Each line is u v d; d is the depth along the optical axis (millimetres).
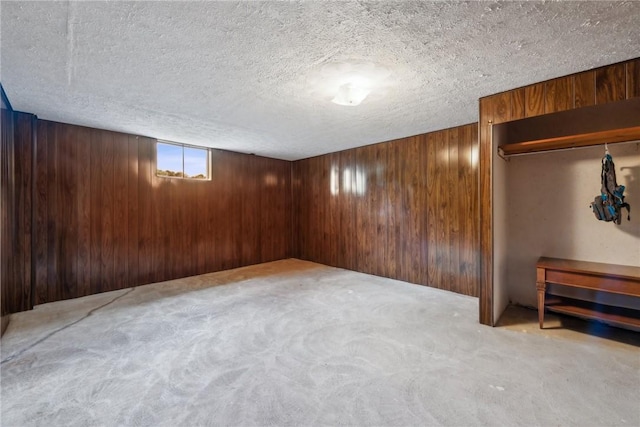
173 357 2129
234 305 3238
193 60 1976
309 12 1484
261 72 2156
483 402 1641
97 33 1655
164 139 4285
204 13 1486
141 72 2143
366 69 2119
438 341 2369
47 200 3338
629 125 2619
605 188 2494
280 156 5711
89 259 3639
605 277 2297
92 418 1528
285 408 1600
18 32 1636
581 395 1691
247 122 3436
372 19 1549
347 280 4352
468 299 3455
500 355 2143
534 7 1456
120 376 1895
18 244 3062
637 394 1695
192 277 4555
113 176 3830
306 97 2641
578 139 2434
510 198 3227
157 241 4258
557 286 2994
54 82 2314
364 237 4844
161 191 4305
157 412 1570
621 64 2031
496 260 2744
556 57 1966
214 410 1585
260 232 5660
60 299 3426
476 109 3010
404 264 4285
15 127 3031
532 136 3109
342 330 2582
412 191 4168
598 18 1542
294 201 6180
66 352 2203
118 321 2795
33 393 1726
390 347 2271
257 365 2021
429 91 2523
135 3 1401
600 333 2504
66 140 3465
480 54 1920
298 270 5062
